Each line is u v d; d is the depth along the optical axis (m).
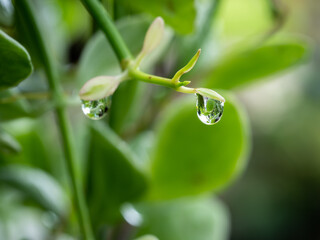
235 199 0.71
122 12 0.14
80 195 0.13
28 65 0.10
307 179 0.74
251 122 0.75
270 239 0.71
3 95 0.12
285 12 0.16
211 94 0.10
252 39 0.16
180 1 0.12
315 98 0.74
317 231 0.72
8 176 0.15
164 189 0.14
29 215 0.19
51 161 0.17
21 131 0.16
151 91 0.16
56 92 0.13
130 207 0.16
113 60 0.13
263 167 0.75
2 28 0.13
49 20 0.17
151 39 0.10
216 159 0.14
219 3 0.16
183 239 0.16
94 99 0.10
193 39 0.16
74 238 0.15
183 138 0.14
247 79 0.16
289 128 0.75
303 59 0.16
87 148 0.15
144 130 0.16
